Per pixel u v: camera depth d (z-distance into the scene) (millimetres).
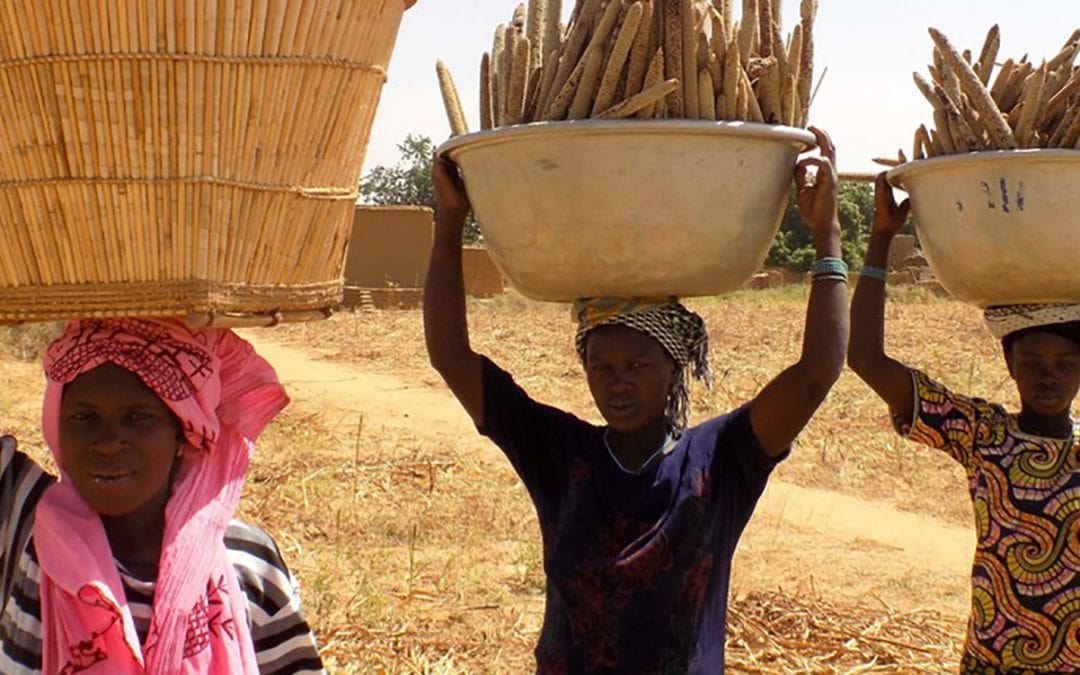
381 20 2346
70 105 2094
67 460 2365
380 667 5969
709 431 2977
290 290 2303
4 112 2121
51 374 2381
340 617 6629
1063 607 3389
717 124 2570
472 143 2746
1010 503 3441
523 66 2742
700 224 2633
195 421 2387
